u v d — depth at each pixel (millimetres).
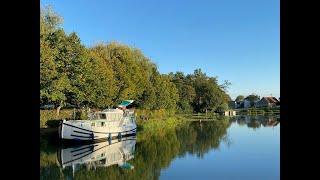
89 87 36062
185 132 46875
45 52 28875
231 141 34656
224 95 118625
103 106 40875
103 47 53875
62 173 19203
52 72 29250
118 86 47000
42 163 21906
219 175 18562
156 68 67562
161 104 65188
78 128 28953
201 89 106625
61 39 33031
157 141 35625
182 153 26734
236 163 21891
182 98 97125
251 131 46469
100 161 23047
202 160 23219
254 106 140125
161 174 19031
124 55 53000
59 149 27672
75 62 34219
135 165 21672
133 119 40750
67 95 35000
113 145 31781
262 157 24094
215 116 96938
